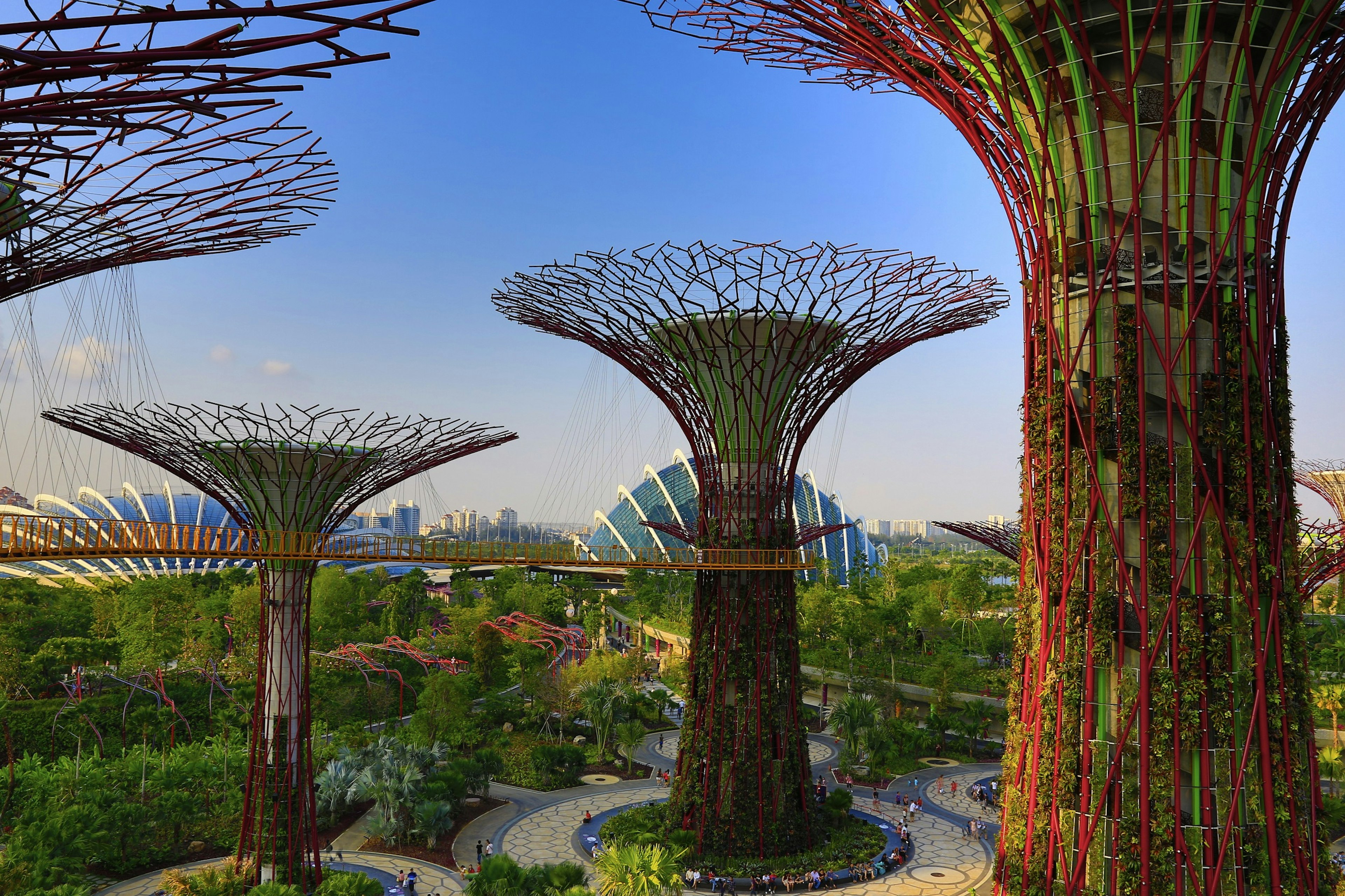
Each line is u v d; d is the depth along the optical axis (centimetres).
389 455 3797
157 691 6353
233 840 4388
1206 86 2077
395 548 3766
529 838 4559
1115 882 2031
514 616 9100
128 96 799
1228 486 2077
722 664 3981
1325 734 5550
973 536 4884
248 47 732
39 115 810
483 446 4147
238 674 7200
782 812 3947
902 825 4522
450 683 6325
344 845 4469
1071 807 2111
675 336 3894
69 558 2550
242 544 3575
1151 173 2125
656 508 14888
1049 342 2241
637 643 10862
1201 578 2078
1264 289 2152
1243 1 1997
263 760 3575
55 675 6881
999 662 7862
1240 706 2020
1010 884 2245
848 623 8256
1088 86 2119
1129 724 2045
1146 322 2086
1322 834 2086
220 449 3503
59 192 1314
